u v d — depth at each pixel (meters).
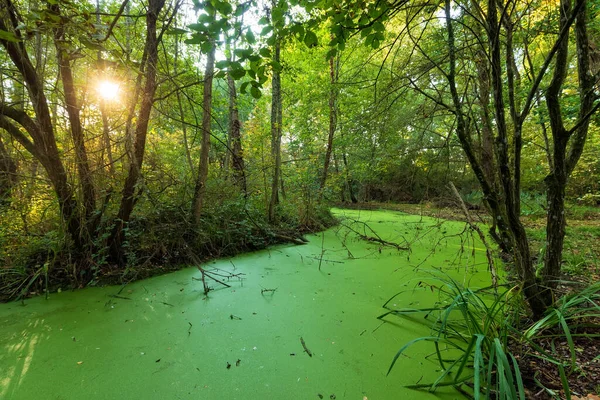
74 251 3.39
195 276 3.65
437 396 1.68
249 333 2.35
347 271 3.85
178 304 2.87
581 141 2.14
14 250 3.29
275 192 6.01
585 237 4.80
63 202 3.18
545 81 4.79
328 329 2.41
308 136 8.94
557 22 3.65
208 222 4.64
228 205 5.11
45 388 1.76
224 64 1.66
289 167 7.21
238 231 4.86
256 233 5.30
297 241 5.41
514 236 2.20
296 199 6.80
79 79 3.70
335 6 1.81
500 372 1.41
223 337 2.30
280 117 6.21
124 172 3.81
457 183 7.96
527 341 1.84
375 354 2.08
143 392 1.73
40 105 2.89
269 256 4.58
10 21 2.58
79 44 2.67
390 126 3.78
